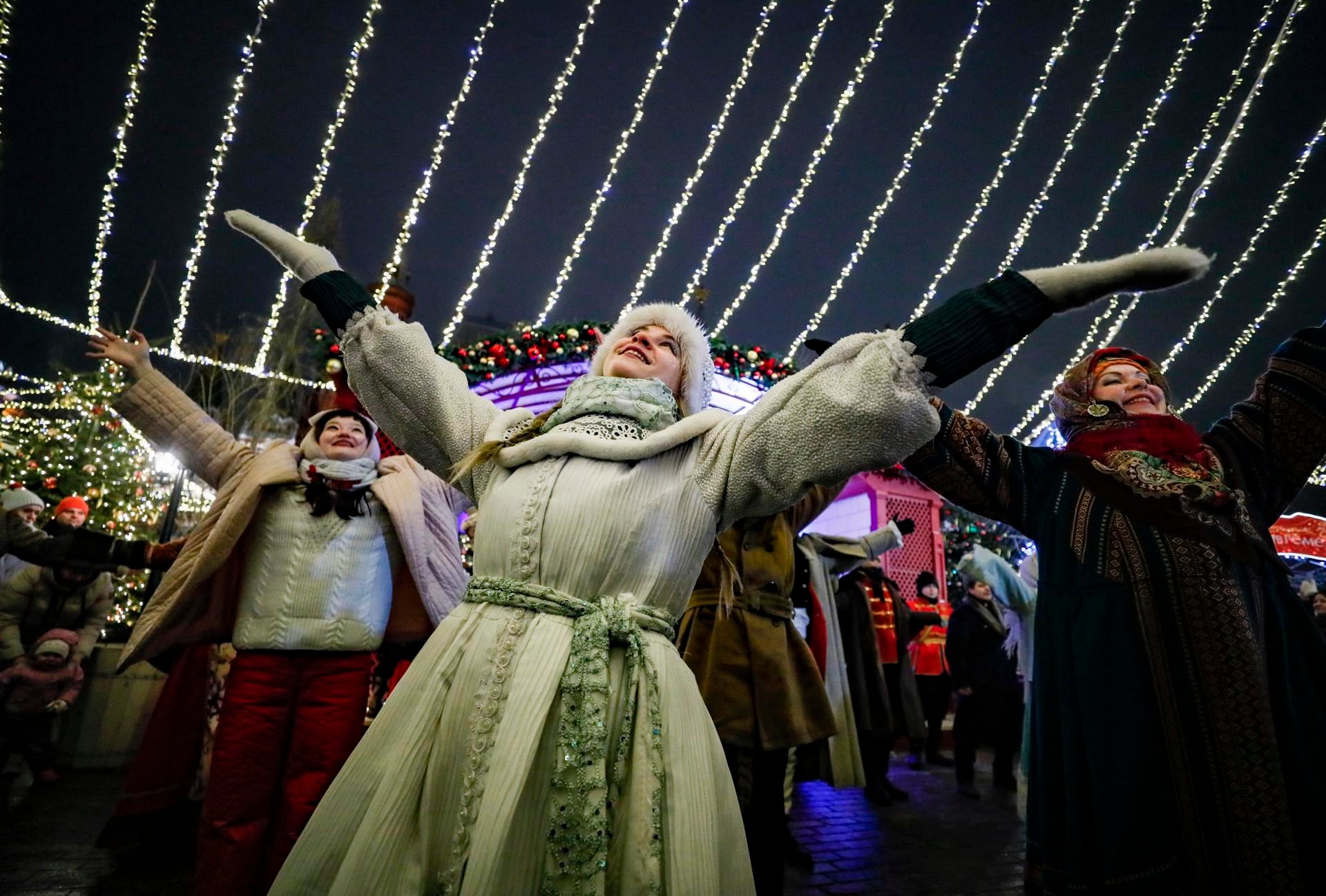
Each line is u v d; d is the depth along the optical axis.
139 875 2.83
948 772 6.16
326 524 2.58
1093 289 1.17
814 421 1.22
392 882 1.14
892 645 5.38
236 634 2.52
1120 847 1.56
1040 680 1.86
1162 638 1.66
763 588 2.67
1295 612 1.74
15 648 4.31
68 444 7.13
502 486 1.46
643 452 1.37
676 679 1.30
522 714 1.18
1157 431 2.01
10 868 2.83
